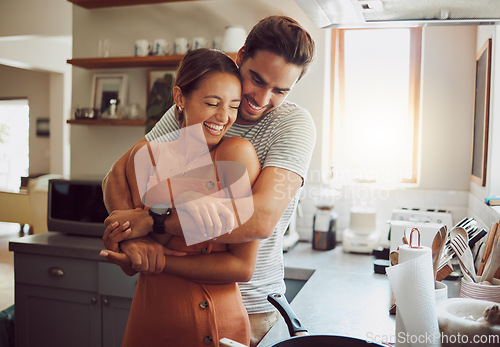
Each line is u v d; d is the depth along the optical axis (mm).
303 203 2777
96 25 3172
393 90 2717
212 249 991
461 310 897
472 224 1602
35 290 2490
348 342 764
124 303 2324
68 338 2445
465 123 2549
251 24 2822
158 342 1003
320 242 2543
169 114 1197
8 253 5633
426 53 2586
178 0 2902
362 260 2314
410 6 1269
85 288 2383
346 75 2785
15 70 8594
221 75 957
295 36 1004
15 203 6344
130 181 1065
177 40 2855
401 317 938
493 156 1933
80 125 3215
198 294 990
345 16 1387
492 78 1953
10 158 9469
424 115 2611
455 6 1262
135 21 3074
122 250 968
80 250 2354
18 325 2529
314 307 1486
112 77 3127
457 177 2576
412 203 2623
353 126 2789
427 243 1580
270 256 1278
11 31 4496
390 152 2738
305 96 2748
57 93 7430
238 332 1028
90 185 2561
